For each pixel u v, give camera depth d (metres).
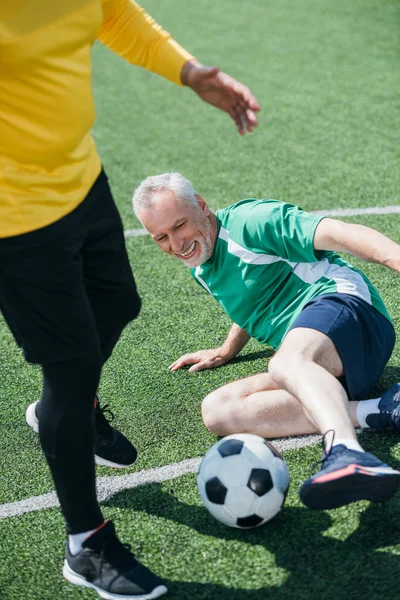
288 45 8.60
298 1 10.34
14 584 2.28
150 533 2.43
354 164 5.55
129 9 2.33
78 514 2.17
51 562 2.36
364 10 9.58
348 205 4.92
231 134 6.38
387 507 2.39
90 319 2.09
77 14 1.93
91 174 2.13
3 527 2.53
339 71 7.63
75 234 2.04
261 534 2.36
